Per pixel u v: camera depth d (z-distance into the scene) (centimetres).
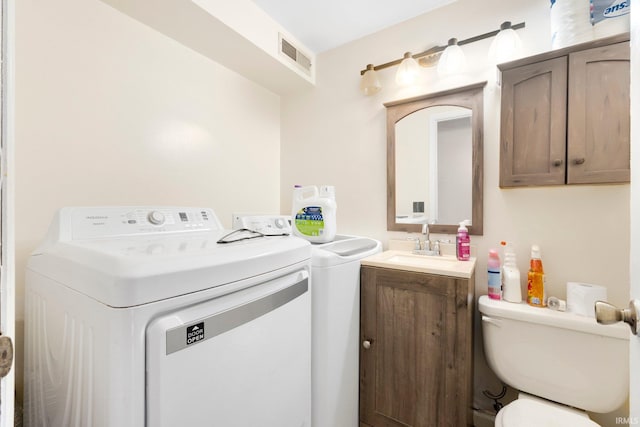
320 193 163
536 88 127
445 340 123
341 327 130
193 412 64
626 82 110
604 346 109
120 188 140
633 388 57
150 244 87
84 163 128
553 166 123
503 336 128
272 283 90
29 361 88
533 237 144
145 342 57
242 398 77
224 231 135
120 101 140
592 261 131
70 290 67
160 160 157
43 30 115
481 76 158
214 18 145
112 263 60
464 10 164
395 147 185
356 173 204
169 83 161
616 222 127
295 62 201
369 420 143
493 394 151
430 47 174
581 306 119
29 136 112
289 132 238
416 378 130
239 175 205
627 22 114
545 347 119
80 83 126
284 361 94
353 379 140
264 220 163
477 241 158
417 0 166
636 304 54
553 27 129
